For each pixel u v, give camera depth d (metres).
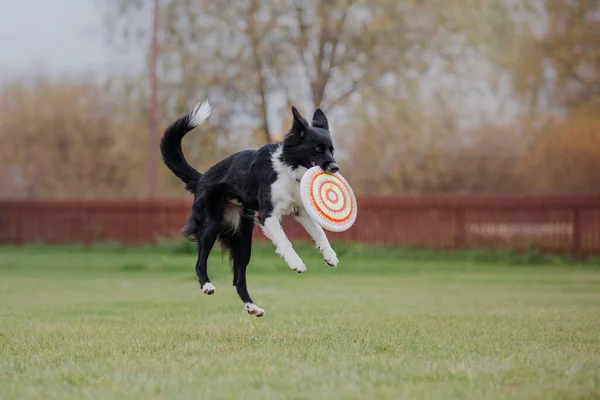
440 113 31.30
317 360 6.18
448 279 17.31
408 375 5.52
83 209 27.36
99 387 5.26
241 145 28.94
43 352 6.69
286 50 28.23
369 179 33.88
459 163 35.56
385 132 29.78
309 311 10.31
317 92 28.47
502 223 23.16
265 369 5.73
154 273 18.89
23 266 20.80
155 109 27.52
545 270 20.11
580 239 22.50
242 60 28.19
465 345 6.95
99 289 14.61
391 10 28.12
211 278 17.22
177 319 9.32
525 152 34.19
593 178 33.00
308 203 7.74
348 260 22.25
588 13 30.48
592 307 11.06
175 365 5.94
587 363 5.93
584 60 30.41
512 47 29.70
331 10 28.09
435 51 28.48
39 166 43.03
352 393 4.94
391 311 10.34
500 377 5.39
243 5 28.31
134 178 39.78
